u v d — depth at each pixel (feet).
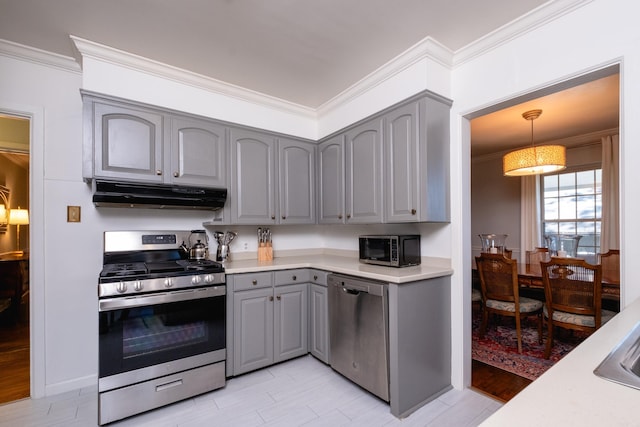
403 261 7.45
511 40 6.14
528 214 14.70
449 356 7.13
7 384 7.39
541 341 9.64
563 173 13.99
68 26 5.97
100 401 5.72
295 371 7.89
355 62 7.36
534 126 11.74
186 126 7.70
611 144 12.07
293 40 6.48
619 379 2.19
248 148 8.67
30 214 6.81
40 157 6.89
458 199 7.06
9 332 11.12
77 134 7.29
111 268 6.73
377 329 6.44
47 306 6.90
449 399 6.70
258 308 7.79
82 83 7.18
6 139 9.46
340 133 9.03
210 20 5.82
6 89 6.62
